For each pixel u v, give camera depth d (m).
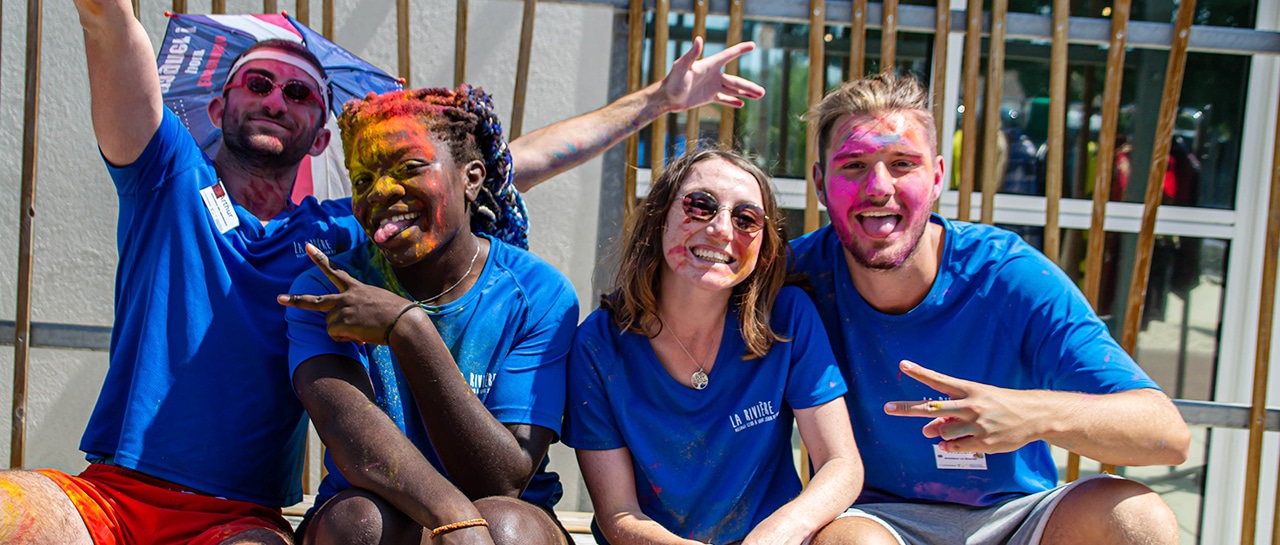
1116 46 2.46
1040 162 3.09
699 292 1.85
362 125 1.76
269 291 1.95
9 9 2.89
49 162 2.92
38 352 2.97
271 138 2.09
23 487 1.70
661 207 1.89
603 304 2.01
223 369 1.88
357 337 1.63
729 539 1.91
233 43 2.11
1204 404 2.58
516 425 1.78
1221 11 3.05
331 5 2.46
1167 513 1.74
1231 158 3.09
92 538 1.77
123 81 1.84
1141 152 3.10
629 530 1.78
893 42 2.50
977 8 2.46
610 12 2.93
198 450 1.86
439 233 1.76
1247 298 3.08
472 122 1.83
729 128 2.49
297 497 2.03
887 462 2.04
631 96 2.39
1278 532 2.52
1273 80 3.03
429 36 2.91
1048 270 1.98
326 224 2.10
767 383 1.90
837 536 1.70
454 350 1.82
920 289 2.00
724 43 3.03
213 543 1.73
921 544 1.96
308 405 1.66
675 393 1.89
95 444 1.90
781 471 1.97
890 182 1.89
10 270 2.95
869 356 2.03
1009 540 1.93
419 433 1.81
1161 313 3.13
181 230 1.93
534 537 1.54
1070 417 1.71
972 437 1.70
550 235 3.00
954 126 3.06
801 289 2.03
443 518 1.48
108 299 2.96
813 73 2.50
